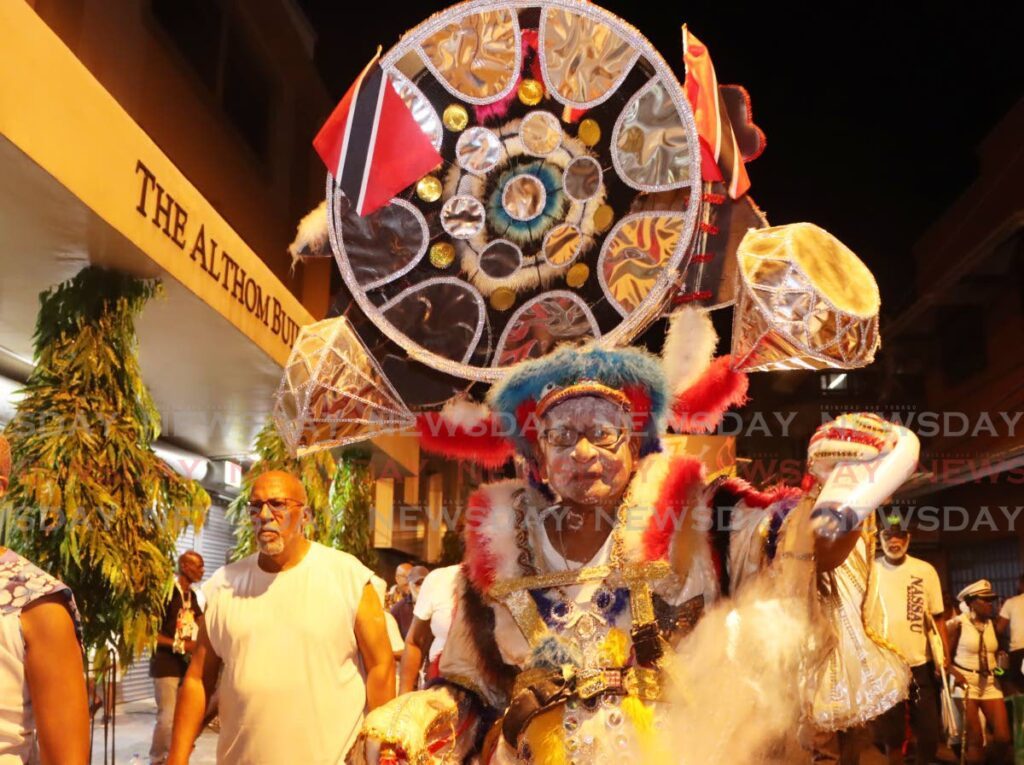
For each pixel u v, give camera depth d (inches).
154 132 427.2
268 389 343.0
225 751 147.8
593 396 77.5
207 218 253.6
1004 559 658.8
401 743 72.1
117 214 202.5
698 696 69.9
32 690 92.0
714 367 89.4
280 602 150.3
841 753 188.7
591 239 89.8
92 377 210.5
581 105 90.3
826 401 729.0
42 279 232.1
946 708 271.6
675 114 88.8
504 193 91.0
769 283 74.5
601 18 89.7
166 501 215.0
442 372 91.9
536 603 77.2
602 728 71.7
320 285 549.6
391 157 87.9
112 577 189.8
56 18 341.7
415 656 208.8
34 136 171.8
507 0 90.7
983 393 687.7
